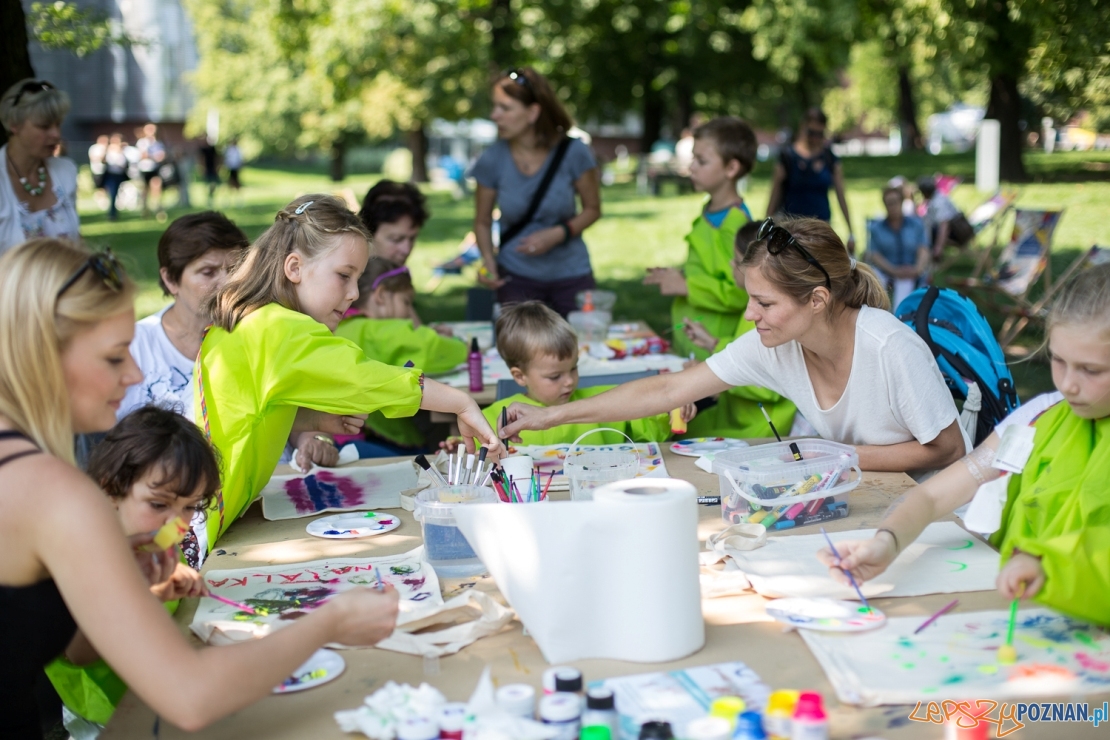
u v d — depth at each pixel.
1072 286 1.68
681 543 1.53
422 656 1.60
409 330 3.90
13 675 1.48
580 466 2.25
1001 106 16.67
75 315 1.40
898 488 2.35
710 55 24.20
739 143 4.15
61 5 7.86
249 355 2.23
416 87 24.30
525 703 1.36
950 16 13.11
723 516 2.18
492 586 1.87
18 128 4.12
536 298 5.22
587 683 1.48
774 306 2.30
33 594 1.42
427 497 2.02
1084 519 1.66
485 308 5.46
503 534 1.58
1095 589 1.52
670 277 4.36
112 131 38.41
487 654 1.60
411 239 4.41
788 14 18.09
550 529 1.54
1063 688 1.43
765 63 24.59
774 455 2.30
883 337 2.36
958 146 44.25
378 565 1.98
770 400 3.36
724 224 4.11
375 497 2.48
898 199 8.18
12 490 1.37
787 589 1.78
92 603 1.35
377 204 4.29
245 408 2.23
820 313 2.33
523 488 2.23
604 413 2.62
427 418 4.25
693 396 2.65
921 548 1.97
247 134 31.36
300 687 1.50
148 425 1.81
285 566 1.99
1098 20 10.48
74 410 1.46
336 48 21.42
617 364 4.06
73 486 1.38
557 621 1.54
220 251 2.96
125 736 1.41
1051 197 14.45
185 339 3.03
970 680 1.46
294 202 2.35
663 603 1.53
